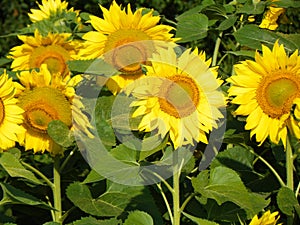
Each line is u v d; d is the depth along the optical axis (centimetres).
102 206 242
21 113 238
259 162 285
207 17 275
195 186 230
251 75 238
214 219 246
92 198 245
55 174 249
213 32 277
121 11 252
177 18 284
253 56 259
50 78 240
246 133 249
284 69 237
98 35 252
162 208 260
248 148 255
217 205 246
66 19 280
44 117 239
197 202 257
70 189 242
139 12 252
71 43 270
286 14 290
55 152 245
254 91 238
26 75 240
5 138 237
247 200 229
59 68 269
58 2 292
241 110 238
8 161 233
